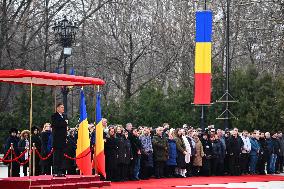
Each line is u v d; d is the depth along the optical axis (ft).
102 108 134.31
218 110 136.46
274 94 136.67
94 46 167.22
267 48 176.86
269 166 114.42
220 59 188.65
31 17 162.50
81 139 79.15
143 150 92.94
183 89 139.54
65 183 71.67
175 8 172.14
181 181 91.45
